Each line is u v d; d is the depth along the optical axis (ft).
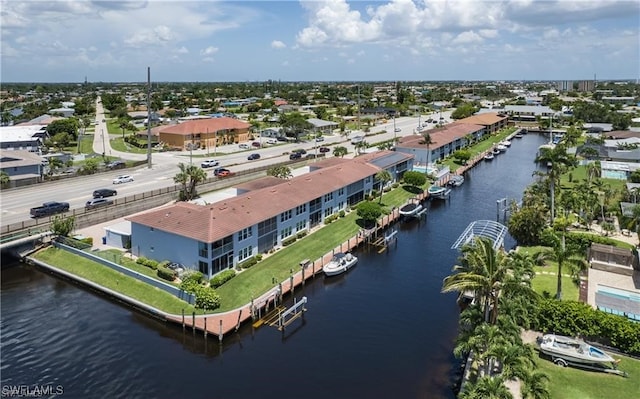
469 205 332.19
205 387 136.77
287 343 160.15
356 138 565.94
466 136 516.73
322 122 632.38
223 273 194.39
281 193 248.11
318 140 562.66
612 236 244.63
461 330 154.40
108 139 562.66
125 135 586.86
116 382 139.13
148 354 153.69
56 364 147.74
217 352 154.92
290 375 142.31
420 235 271.28
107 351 155.02
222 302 178.29
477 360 134.31
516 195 357.41
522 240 242.58
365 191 322.96
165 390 135.54
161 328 169.68
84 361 149.38
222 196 310.04
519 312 135.44
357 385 137.49
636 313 156.35
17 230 229.66
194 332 162.91
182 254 198.59
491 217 304.50
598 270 203.00
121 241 225.35
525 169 453.17
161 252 205.67
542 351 140.46
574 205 265.13
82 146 513.45
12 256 225.76
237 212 214.69
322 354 153.38
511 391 125.39
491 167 464.65
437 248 250.78
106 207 269.23
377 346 158.10
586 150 427.74
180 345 159.22
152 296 183.62
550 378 120.16
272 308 183.01
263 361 149.79
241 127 559.79
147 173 372.58
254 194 238.48
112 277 199.11
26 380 139.74
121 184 333.62
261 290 189.47
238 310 173.88
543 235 237.25
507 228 262.88
